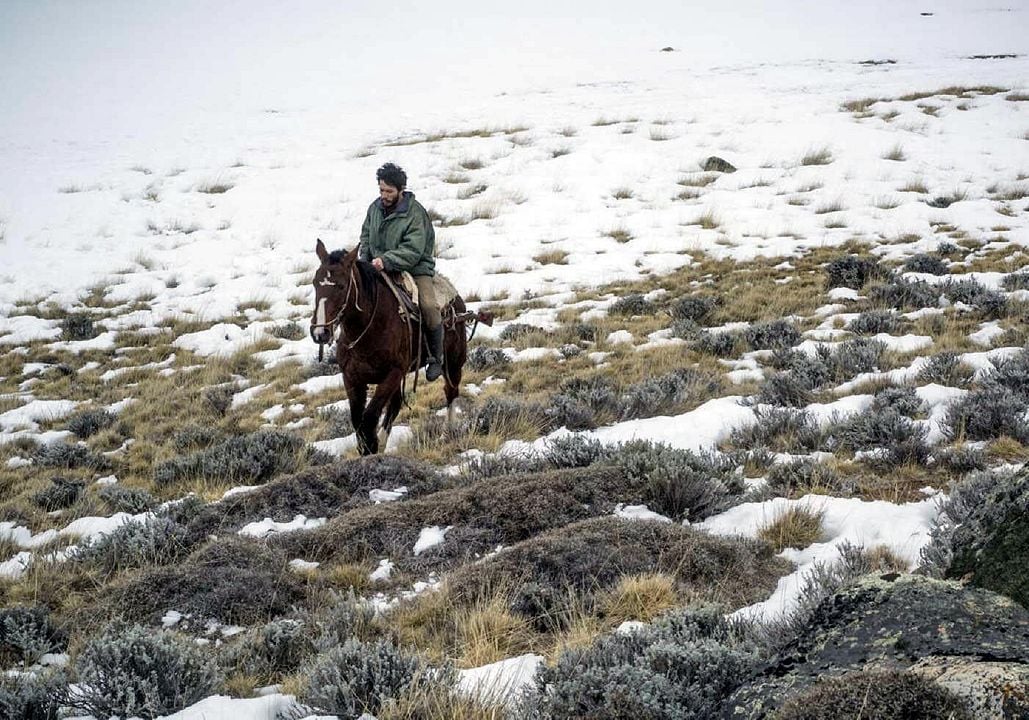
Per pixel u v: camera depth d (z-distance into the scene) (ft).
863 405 34.35
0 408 53.42
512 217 89.71
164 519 27.40
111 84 209.87
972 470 26.21
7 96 194.59
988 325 46.09
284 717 15.08
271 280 79.20
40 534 31.42
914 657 10.61
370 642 17.56
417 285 34.17
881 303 54.44
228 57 259.60
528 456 31.09
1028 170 89.61
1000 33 215.92
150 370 59.11
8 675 18.02
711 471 26.89
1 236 93.40
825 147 103.76
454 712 14.10
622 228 84.17
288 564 23.45
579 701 13.32
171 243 91.20
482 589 19.88
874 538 21.83
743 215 84.33
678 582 20.02
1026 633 10.47
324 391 50.37
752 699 11.22
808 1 353.92
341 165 115.96
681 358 47.29
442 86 184.75
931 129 108.06
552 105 148.97
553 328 58.08
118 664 16.14
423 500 26.30
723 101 137.39
